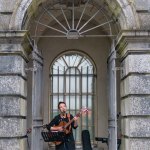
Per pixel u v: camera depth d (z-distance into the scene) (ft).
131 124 39.91
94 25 56.08
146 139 39.73
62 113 39.19
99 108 55.98
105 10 45.27
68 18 55.26
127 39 40.34
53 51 56.34
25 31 39.58
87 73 56.75
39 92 46.44
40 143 46.42
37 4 42.60
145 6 41.01
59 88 56.54
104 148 55.31
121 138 45.34
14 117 39.58
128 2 40.98
